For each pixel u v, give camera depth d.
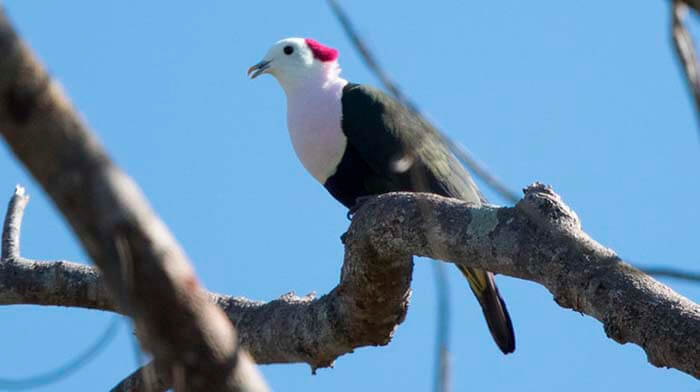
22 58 4.37
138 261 4.63
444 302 4.49
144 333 4.79
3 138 4.45
